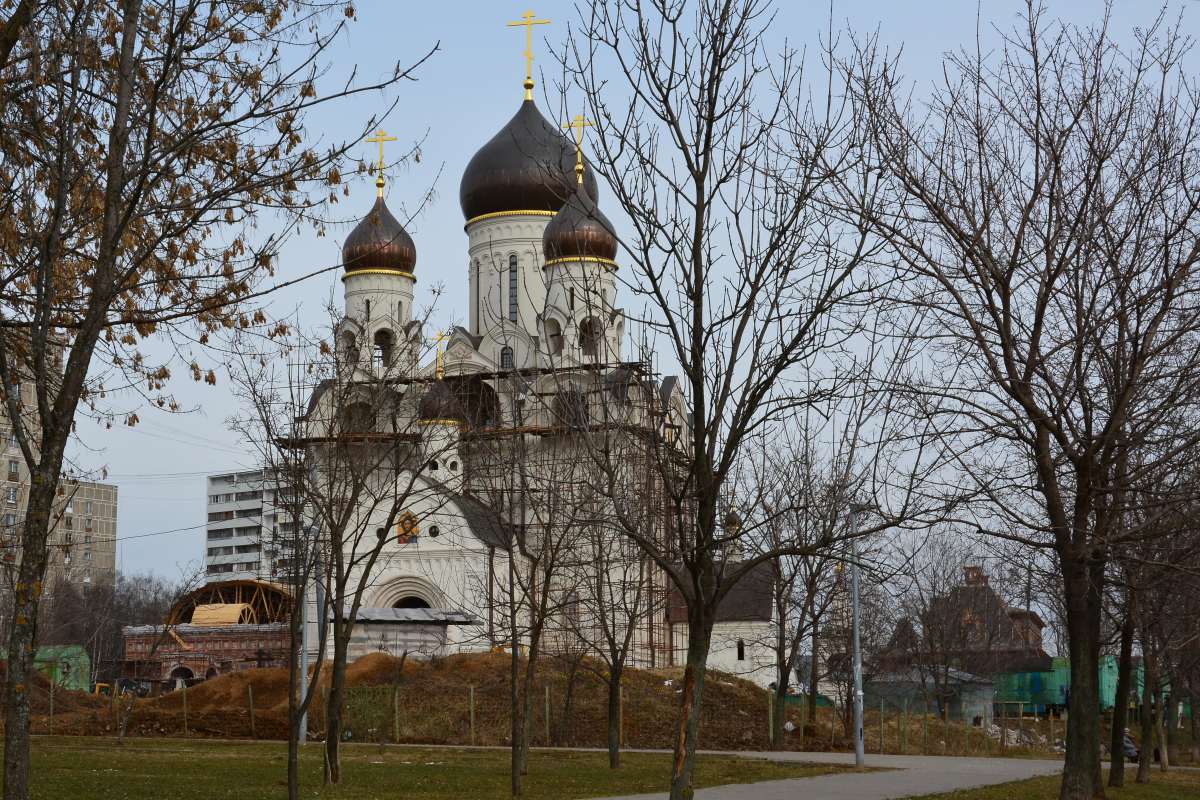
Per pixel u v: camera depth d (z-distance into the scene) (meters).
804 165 15.63
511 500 33.28
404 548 74.94
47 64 14.37
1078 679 22.14
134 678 82.75
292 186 15.82
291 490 29.48
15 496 96.81
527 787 29.53
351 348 29.88
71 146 13.88
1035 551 33.53
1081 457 20.97
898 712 67.62
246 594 86.50
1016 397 20.58
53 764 33.62
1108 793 30.33
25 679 12.20
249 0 15.40
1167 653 37.47
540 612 31.69
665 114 15.15
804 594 59.62
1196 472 23.56
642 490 22.44
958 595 75.19
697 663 15.41
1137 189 20.72
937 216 20.33
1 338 13.26
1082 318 21.14
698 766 37.31
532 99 86.94
